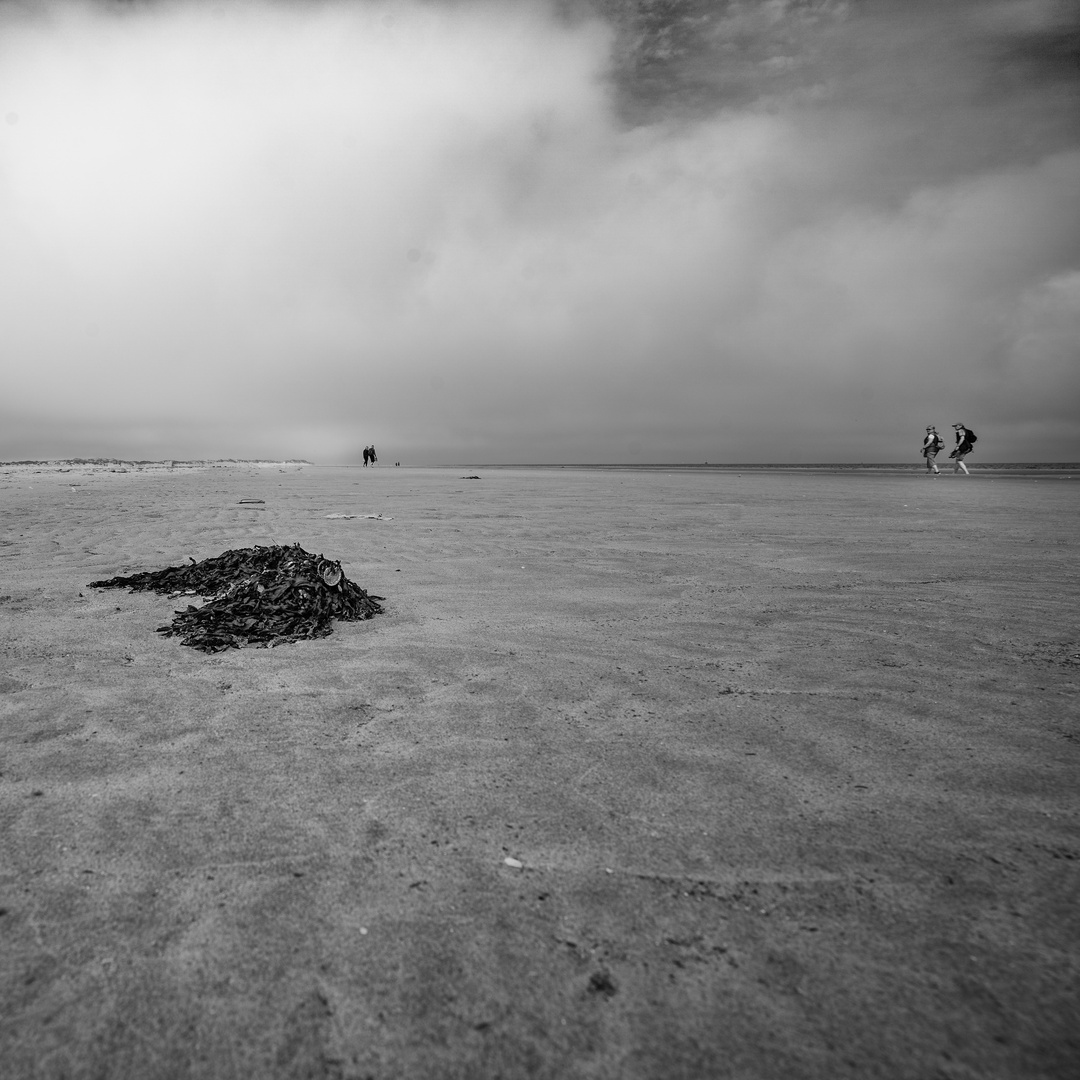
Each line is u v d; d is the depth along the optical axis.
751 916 1.91
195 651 4.42
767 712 3.40
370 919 1.89
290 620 5.03
